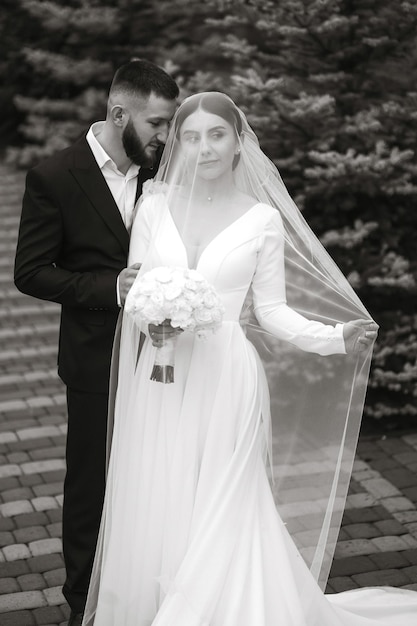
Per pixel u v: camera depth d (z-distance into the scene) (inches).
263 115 228.4
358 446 227.0
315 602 137.4
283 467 149.2
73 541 155.2
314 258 145.1
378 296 236.5
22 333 289.4
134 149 141.9
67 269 148.8
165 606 127.9
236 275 134.2
